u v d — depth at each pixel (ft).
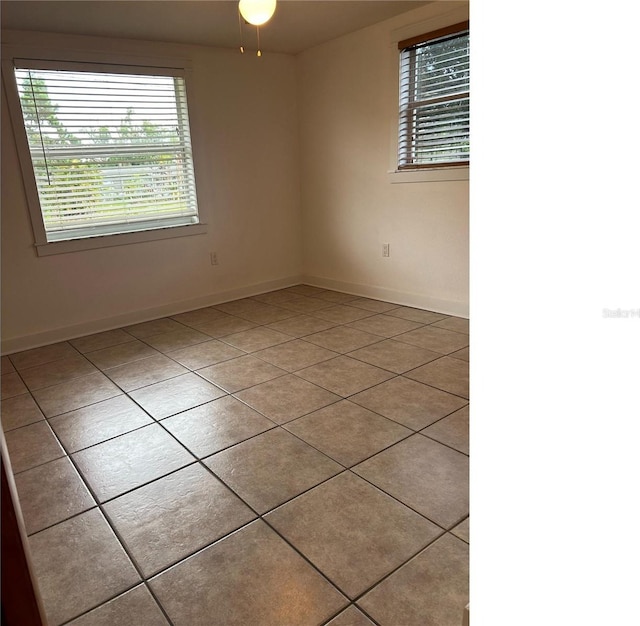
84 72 11.50
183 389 8.84
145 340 11.67
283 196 15.67
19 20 10.11
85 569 4.84
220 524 5.37
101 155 12.09
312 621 4.17
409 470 6.18
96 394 8.82
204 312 13.83
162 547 5.08
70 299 12.07
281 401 8.18
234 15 10.66
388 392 8.34
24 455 6.93
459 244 12.02
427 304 13.08
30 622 2.24
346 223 14.69
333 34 12.96
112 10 9.94
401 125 12.49
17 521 2.13
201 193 13.83
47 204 11.55
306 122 15.12
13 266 11.19
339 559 4.82
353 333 11.43
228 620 4.22
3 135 10.68
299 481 6.05
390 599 4.34
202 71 13.28
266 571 4.71
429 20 11.09
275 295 15.35
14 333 11.37
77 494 6.01
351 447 6.74
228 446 6.90
